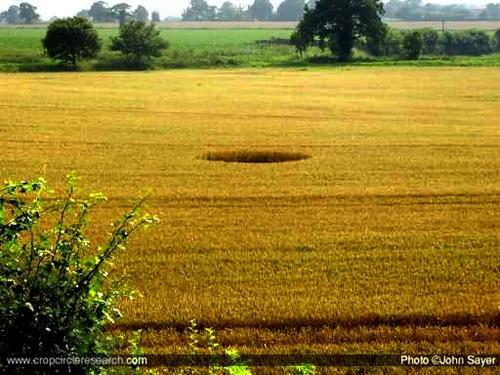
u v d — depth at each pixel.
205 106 44.94
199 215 18.25
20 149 28.50
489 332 10.75
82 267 7.71
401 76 73.62
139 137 31.92
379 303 11.80
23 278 7.60
